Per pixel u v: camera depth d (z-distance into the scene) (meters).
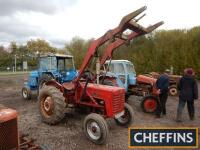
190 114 6.78
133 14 4.57
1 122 2.70
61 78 9.52
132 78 8.87
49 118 5.85
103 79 7.41
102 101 5.37
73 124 6.02
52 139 4.98
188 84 6.51
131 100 9.93
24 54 50.84
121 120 6.00
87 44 38.00
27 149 3.13
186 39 23.30
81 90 5.72
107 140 4.89
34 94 11.12
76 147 4.61
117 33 4.89
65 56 9.84
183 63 22.48
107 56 5.61
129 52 27.12
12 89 13.84
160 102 7.10
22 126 5.85
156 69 24.77
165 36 25.80
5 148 2.76
